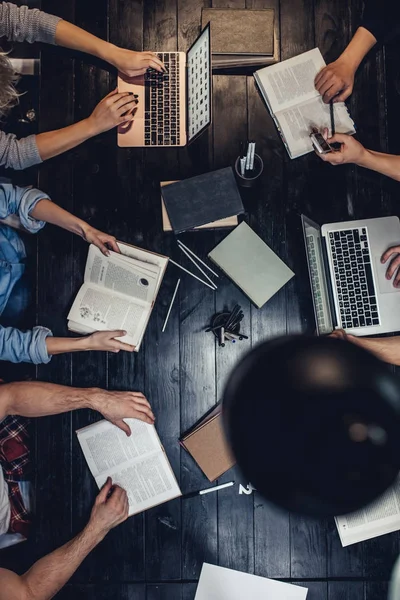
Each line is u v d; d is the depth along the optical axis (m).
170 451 1.94
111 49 1.93
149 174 2.00
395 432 0.57
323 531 1.90
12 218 2.10
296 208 1.99
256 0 2.04
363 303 1.91
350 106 2.01
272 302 1.97
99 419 1.94
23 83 2.19
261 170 1.94
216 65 1.96
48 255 1.97
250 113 2.02
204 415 1.95
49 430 1.94
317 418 0.57
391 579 1.88
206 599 1.89
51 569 1.79
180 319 1.97
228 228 1.98
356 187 2.00
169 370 1.96
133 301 1.91
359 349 0.60
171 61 1.95
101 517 1.83
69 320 1.91
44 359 1.87
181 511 1.92
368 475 0.57
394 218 1.94
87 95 2.02
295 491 0.58
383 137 2.01
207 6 2.04
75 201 1.99
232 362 1.96
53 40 1.97
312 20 2.03
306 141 1.94
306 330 1.97
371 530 1.86
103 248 1.88
